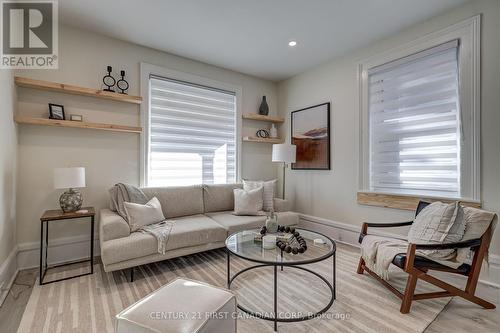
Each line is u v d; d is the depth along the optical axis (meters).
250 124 4.30
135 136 3.16
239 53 3.42
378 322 1.69
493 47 2.20
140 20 2.65
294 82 4.25
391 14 2.53
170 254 2.42
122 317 1.07
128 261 2.19
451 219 1.90
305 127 4.01
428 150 2.67
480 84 2.26
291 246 1.96
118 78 3.04
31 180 2.55
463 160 2.37
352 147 3.35
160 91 3.38
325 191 3.71
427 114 2.67
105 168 2.95
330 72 3.65
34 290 2.07
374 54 3.11
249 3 2.37
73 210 2.43
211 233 2.66
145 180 3.20
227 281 2.27
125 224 2.27
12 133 2.29
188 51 3.36
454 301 1.96
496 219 1.84
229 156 4.04
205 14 2.54
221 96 3.95
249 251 1.95
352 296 2.02
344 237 3.43
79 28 2.79
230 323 1.20
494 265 2.15
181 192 3.20
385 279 2.07
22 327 1.60
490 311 1.82
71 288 2.11
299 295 2.04
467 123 2.34
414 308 1.86
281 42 3.11
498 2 2.17
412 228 2.15
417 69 2.75
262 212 3.40
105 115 2.96
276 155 3.64
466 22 2.34
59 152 2.69
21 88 2.50
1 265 2.01
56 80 2.67
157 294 1.23
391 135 2.98
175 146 3.51
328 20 2.64
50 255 2.62
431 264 1.85
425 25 2.64
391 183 2.99
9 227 2.21
